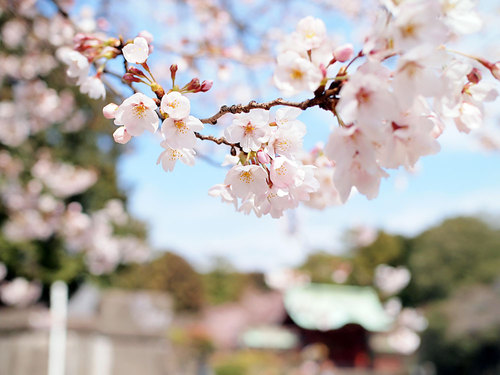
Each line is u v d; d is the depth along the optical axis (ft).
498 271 129.70
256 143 5.21
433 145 4.07
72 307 47.44
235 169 5.11
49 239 61.31
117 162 77.05
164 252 159.22
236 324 138.82
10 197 40.83
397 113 3.84
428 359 102.17
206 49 13.43
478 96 4.68
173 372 69.82
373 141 4.03
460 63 3.98
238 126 5.19
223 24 18.28
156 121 5.10
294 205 5.37
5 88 37.60
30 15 16.14
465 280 132.46
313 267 123.85
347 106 3.84
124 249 62.03
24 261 61.62
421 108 4.06
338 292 101.50
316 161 7.34
